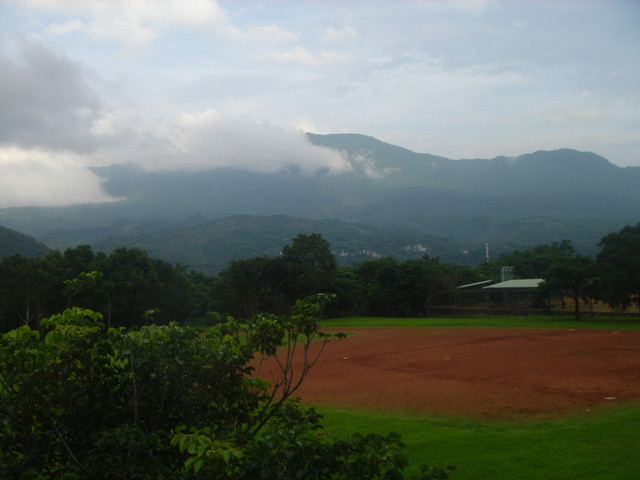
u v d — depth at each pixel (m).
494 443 9.59
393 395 15.07
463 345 27.56
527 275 85.81
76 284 5.16
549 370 18.59
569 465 8.21
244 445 4.57
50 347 4.39
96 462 4.28
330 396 15.19
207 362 4.80
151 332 4.86
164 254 182.62
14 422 4.34
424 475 4.66
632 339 27.75
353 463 4.31
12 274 38.94
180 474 4.20
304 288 55.38
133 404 4.64
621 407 12.61
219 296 56.97
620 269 37.91
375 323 45.06
